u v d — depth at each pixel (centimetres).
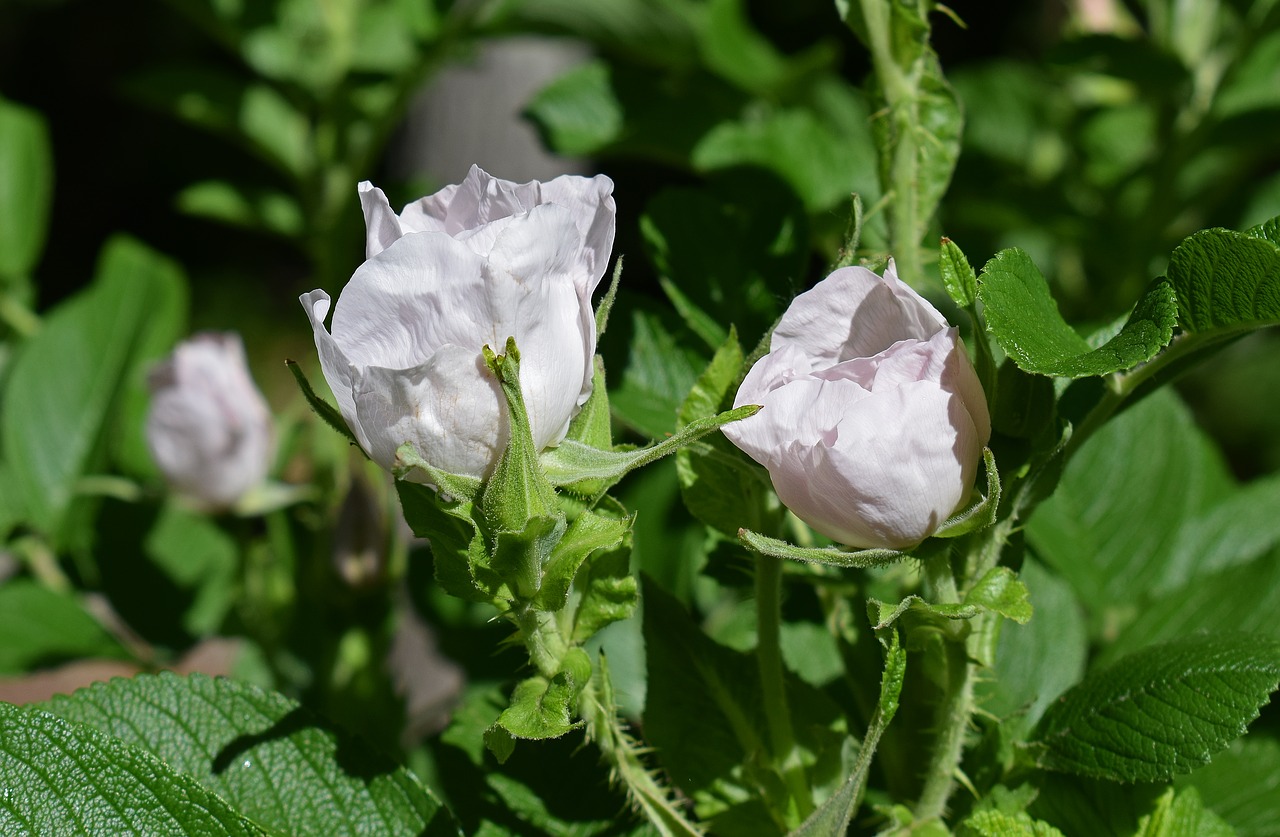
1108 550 58
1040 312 44
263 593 65
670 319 54
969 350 48
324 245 79
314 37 79
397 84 76
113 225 277
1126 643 55
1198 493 59
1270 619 54
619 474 44
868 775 51
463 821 49
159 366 61
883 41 49
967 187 78
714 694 49
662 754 49
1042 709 53
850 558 44
